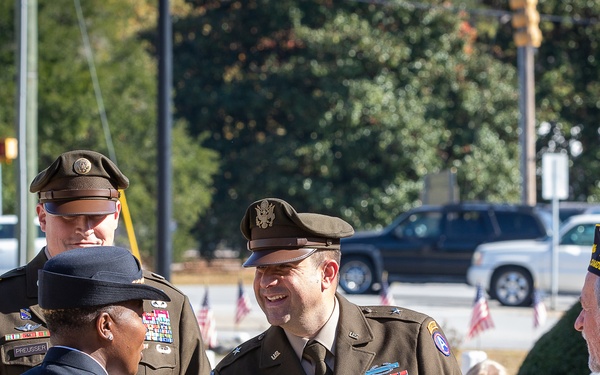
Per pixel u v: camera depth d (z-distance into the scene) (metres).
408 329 6.34
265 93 49.56
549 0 54.53
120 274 5.41
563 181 29.45
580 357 9.26
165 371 7.10
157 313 7.28
